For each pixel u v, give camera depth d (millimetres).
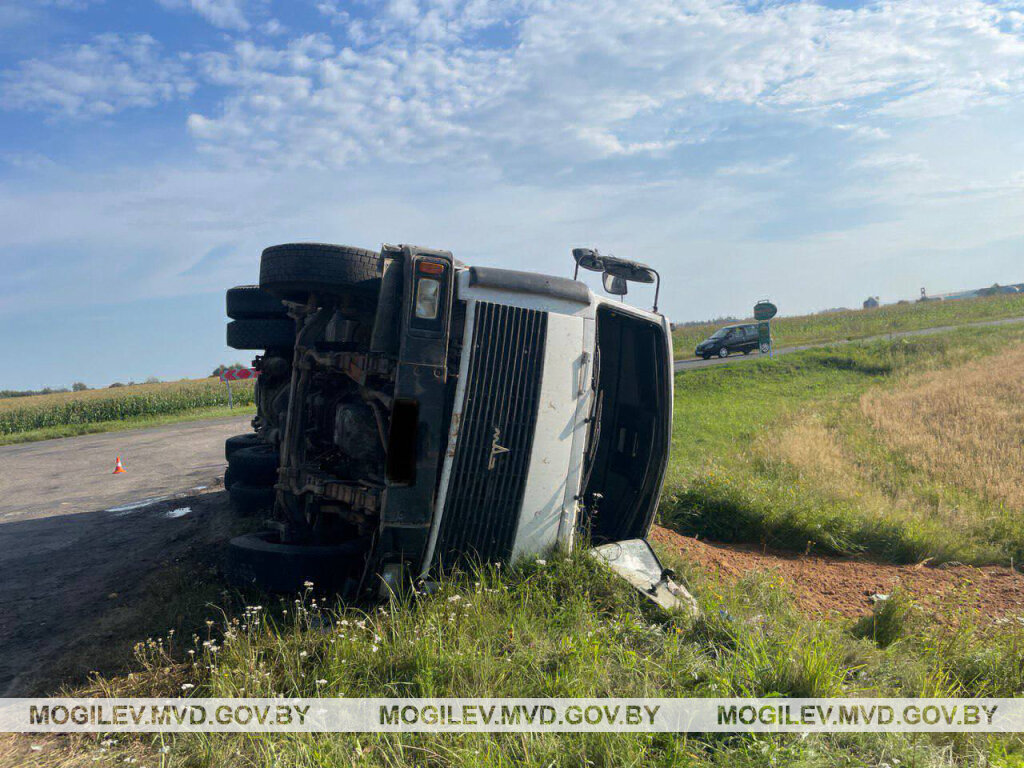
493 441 4715
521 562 4875
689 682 3777
